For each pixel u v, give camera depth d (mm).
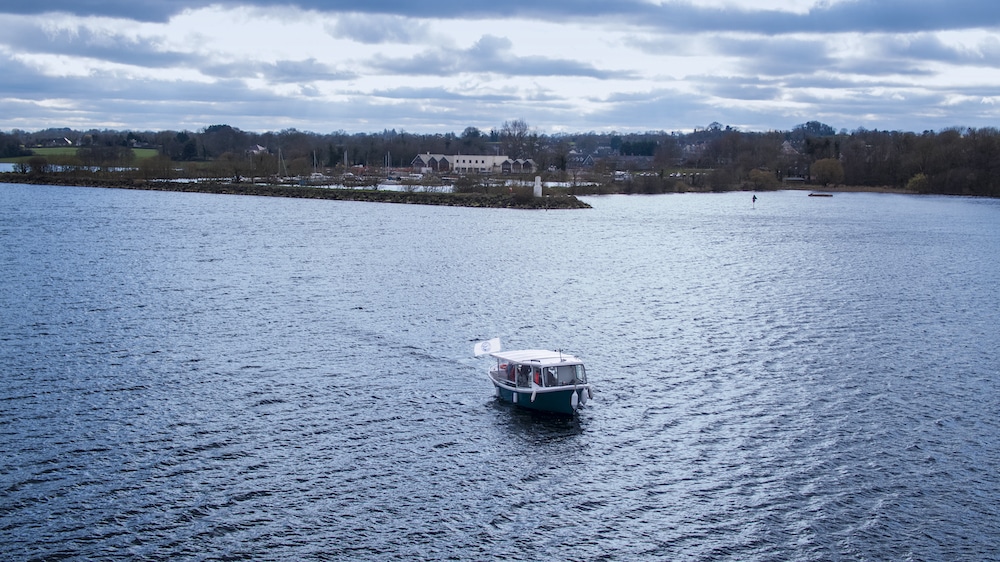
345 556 39625
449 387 62469
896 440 53469
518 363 59188
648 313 87812
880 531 42438
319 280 102125
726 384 64000
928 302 97062
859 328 82812
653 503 45062
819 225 191125
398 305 88562
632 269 117312
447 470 48469
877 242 157500
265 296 91625
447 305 89188
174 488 45250
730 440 53188
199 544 40156
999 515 44156
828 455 51062
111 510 42812
